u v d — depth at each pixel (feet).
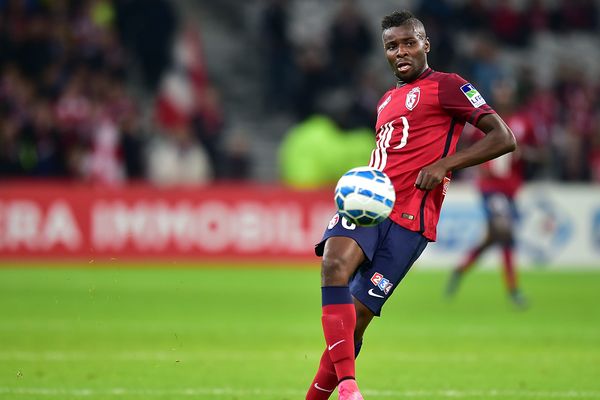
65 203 225.35
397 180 67.26
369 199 62.80
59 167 255.91
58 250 225.15
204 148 267.18
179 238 228.43
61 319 140.87
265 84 306.55
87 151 257.14
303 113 276.82
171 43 287.48
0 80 261.65
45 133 255.09
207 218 229.04
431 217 67.67
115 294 174.81
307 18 338.95
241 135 269.44
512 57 333.83
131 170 258.78
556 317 149.89
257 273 216.54
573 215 238.68
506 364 103.40
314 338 123.95
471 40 321.32
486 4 324.60
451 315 151.53
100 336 123.54
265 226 230.68
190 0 327.26
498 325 139.33
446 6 292.81
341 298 63.87
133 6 281.33
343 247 64.90
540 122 286.05
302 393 85.20
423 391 86.33
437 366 101.81
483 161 65.10
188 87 273.13
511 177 164.35
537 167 279.49
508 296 181.78
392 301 171.42
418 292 187.62
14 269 215.92
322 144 252.62
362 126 267.18
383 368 100.27
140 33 278.46
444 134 67.46
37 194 224.74
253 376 94.38
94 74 270.05
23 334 124.36
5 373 94.17
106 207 226.38
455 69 288.10
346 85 282.77
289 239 231.09
